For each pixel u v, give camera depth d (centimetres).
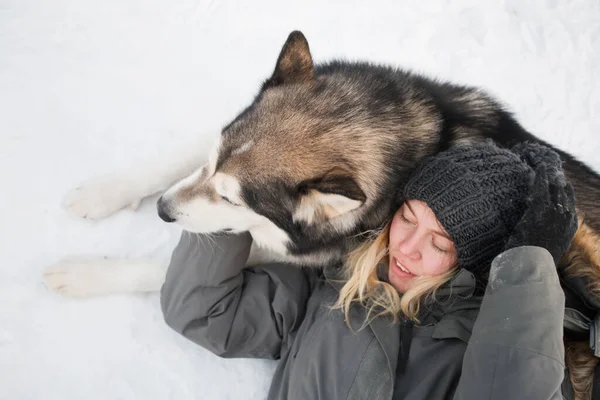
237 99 172
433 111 138
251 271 145
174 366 140
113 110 159
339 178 121
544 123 191
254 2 187
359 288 130
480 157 122
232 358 145
